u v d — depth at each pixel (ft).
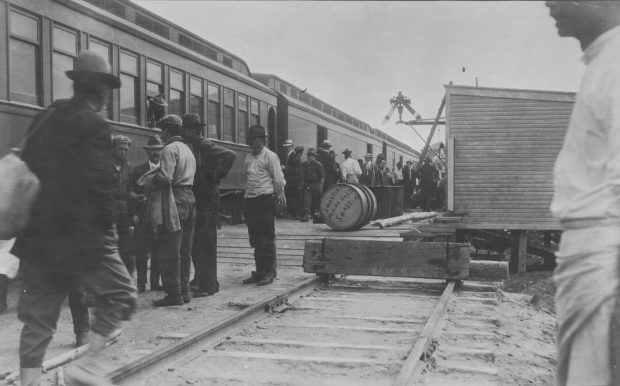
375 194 53.01
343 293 25.91
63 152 10.49
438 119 68.59
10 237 10.55
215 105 48.47
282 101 65.10
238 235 42.22
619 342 5.82
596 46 6.38
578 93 6.39
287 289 24.22
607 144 5.96
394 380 13.46
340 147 86.07
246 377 13.76
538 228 44.04
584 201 6.13
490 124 44.57
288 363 14.90
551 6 6.54
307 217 54.49
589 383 5.90
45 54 27.68
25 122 26.27
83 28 30.78
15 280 25.90
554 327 21.25
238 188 53.42
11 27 25.46
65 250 10.62
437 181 78.13
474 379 13.93
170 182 20.68
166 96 40.09
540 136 44.01
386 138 124.47
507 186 44.42
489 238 46.62
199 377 13.62
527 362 15.72
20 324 18.47
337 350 16.34
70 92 29.73
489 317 21.06
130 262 22.81
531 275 43.50
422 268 26.43
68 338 16.90
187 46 45.06
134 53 35.99
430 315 20.01
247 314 19.19
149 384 13.05
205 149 23.27
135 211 23.62
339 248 27.25
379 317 20.68
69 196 10.53
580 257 6.09
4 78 24.94
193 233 22.50
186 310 21.01
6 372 13.58
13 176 10.28
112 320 11.29
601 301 5.88
